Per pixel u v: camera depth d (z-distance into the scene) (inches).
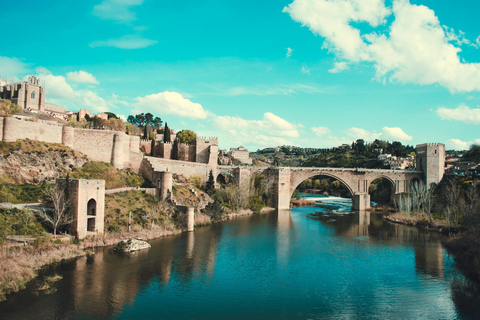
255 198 4918.8
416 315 1558.8
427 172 5442.9
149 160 3654.0
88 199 2348.7
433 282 1957.4
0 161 2642.7
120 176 3371.1
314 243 2844.5
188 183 4143.7
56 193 2235.5
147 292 1724.9
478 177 4699.8
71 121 4788.4
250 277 1996.8
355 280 1984.5
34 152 2871.6
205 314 1528.1
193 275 1987.0
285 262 2295.8
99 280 1822.1
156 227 2815.0
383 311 1593.3
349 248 2699.3
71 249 2117.4
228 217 3946.9
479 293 1797.5
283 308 1608.0
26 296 1583.4
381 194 6269.7
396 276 2052.2
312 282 1942.7
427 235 3213.6
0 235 1995.6
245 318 1502.2
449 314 1568.7
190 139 6820.9
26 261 1841.8
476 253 2217.0
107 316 1462.8
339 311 1587.1
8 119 2832.2
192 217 3100.4
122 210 2773.1
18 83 5639.8
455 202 3806.6
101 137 3484.3
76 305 1540.4
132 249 2321.6
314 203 6072.8
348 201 6530.5
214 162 5049.2
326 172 5388.8
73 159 3147.1
